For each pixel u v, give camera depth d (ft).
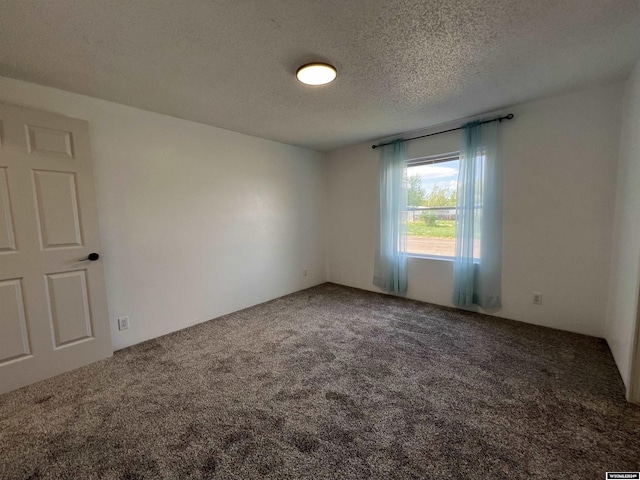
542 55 6.30
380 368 7.27
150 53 5.88
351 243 15.08
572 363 7.26
